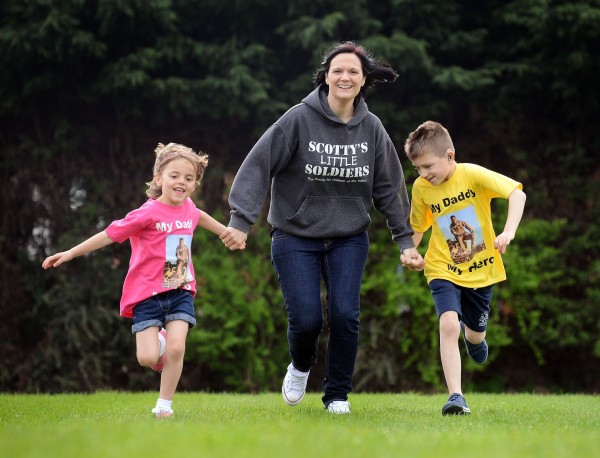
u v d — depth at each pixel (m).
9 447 8.40
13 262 31.12
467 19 30.19
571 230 30.98
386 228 30.14
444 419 12.62
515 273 28.88
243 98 28.78
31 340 30.56
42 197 31.28
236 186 13.98
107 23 27.33
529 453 8.45
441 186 14.96
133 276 13.62
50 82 28.56
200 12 29.48
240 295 28.56
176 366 13.20
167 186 13.84
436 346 28.92
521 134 31.92
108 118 30.94
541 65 29.20
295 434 9.59
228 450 8.15
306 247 13.88
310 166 13.87
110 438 9.04
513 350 30.89
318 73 14.41
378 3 29.97
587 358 30.83
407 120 30.02
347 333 13.71
